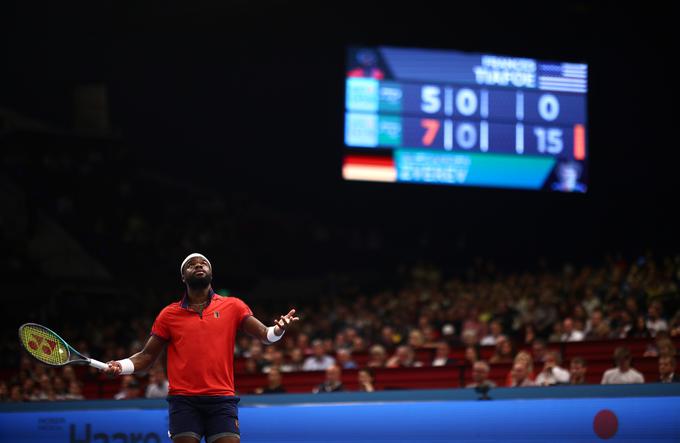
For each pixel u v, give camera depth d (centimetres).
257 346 1571
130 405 1152
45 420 1165
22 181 3145
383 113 2473
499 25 2841
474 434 1002
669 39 2856
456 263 3178
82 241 3028
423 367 1341
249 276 3197
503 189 2541
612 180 2881
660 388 937
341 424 1058
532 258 3083
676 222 2852
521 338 1667
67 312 2564
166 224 3195
